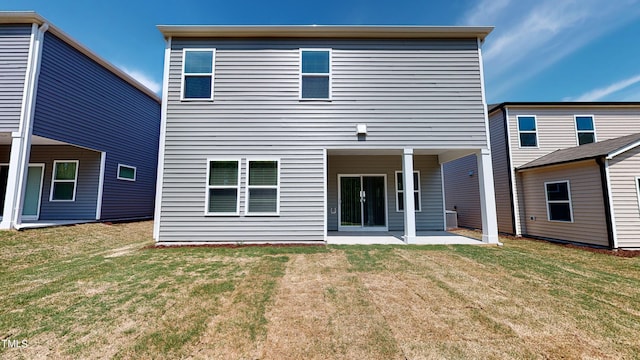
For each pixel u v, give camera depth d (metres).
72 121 9.09
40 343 2.41
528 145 9.72
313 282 4.01
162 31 7.07
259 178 7.03
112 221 10.78
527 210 9.27
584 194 7.41
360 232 9.08
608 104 9.73
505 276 4.34
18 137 7.36
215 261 5.16
